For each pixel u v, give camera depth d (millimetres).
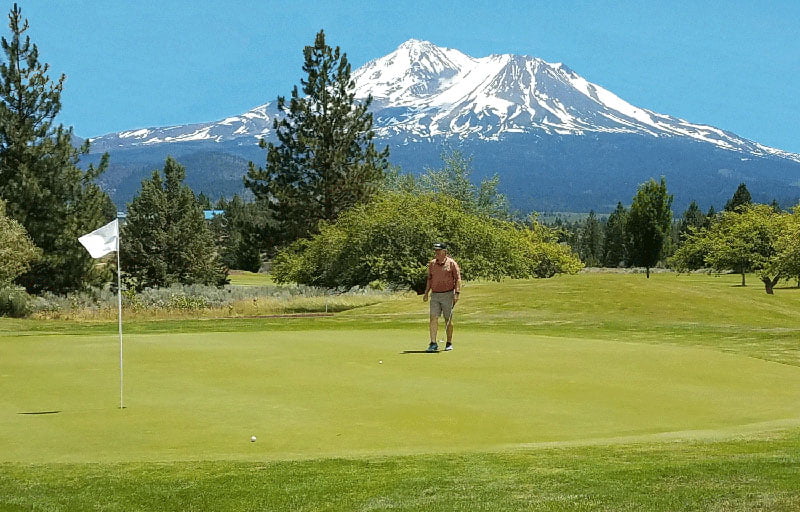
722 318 29219
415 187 67250
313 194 56219
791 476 6207
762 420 9750
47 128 46031
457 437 8766
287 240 56594
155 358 14766
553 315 27641
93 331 22422
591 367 13719
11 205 42812
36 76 45562
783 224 66000
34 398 11016
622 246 135875
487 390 11531
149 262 64688
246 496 6156
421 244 39812
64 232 43938
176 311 35969
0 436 8859
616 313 29141
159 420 9625
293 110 56688
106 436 8844
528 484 6246
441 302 15867
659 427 9320
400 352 15602
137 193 67312
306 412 10047
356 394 11211
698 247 77875
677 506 5504
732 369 13633
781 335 20250
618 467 6758
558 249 69250
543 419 9703
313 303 40125
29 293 43688
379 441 8570
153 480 6656
